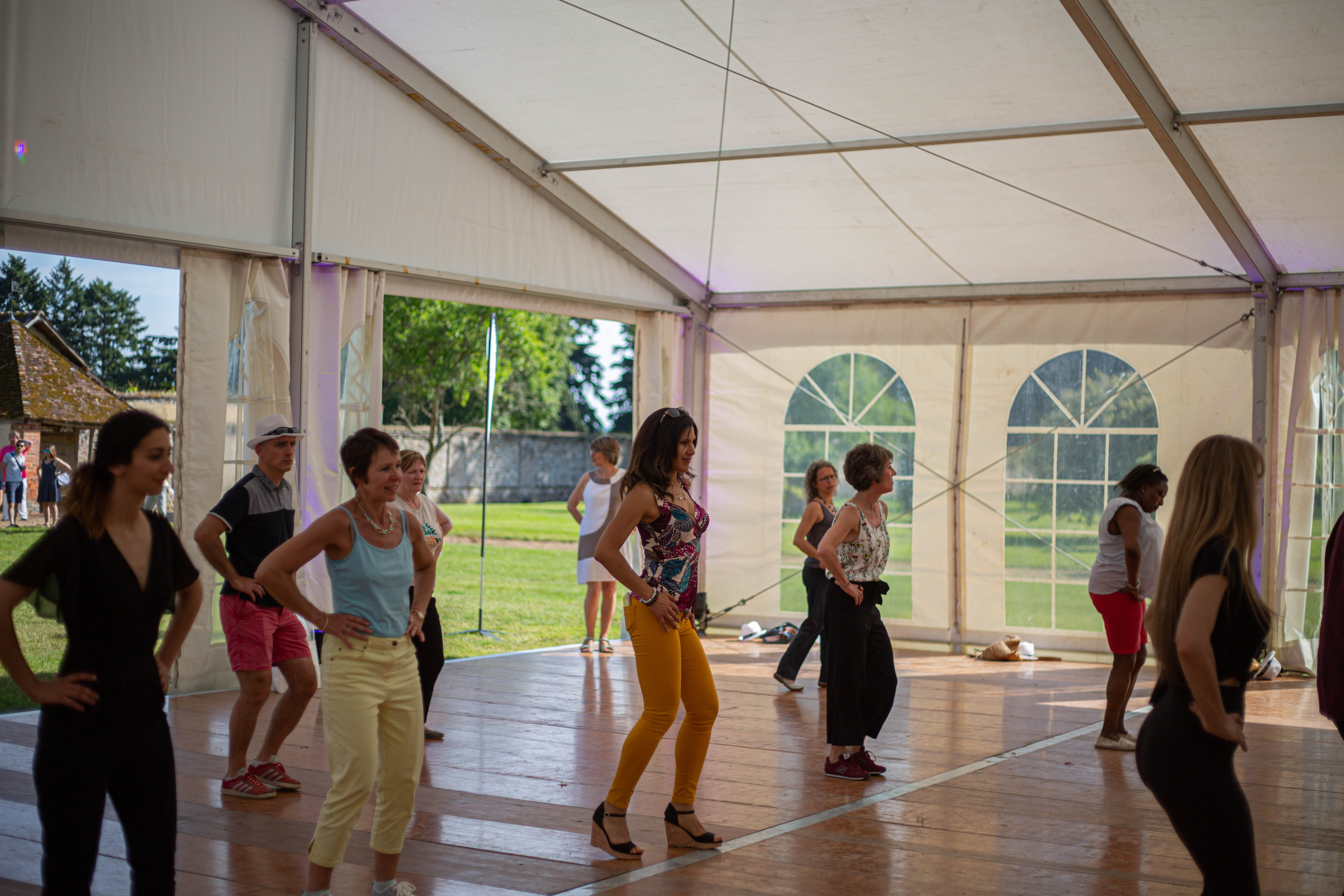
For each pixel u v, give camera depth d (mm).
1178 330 9055
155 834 2805
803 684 8070
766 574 10398
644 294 10125
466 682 7895
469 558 17672
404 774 3545
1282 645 8672
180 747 5711
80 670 2721
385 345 24453
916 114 7441
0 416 17547
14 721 6332
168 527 2953
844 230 9141
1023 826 4672
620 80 7656
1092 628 9266
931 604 9789
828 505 7754
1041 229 8656
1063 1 5844
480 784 5242
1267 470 8758
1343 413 8680
